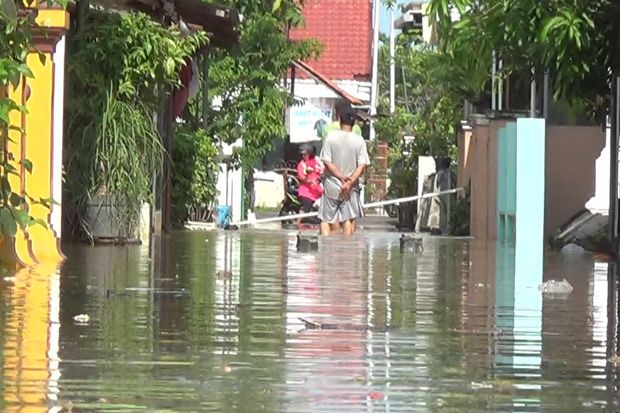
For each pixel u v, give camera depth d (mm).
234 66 50656
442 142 59406
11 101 16875
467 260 24953
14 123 18750
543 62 25062
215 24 36969
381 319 14383
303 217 45750
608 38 25188
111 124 25328
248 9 52125
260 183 68688
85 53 25594
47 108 20125
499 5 24047
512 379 10648
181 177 38219
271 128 51000
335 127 37750
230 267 21281
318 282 18875
